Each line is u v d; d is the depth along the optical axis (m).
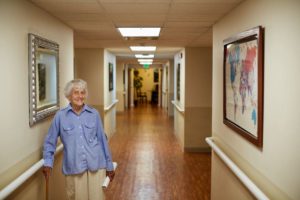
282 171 1.93
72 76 4.50
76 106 2.77
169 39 5.84
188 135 7.44
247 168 2.64
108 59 8.77
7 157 2.28
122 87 15.34
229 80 3.20
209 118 7.43
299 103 1.71
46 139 2.78
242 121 2.73
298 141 1.72
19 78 2.51
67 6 3.08
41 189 3.00
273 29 2.08
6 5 2.25
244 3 2.76
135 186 5.01
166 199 4.49
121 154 7.09
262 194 2.07
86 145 2.76
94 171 2.79
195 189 4.90
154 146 7.99
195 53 7.34
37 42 2.83
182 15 3.56
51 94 3.32
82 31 4.84
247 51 2.57
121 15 3.59
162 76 18.41
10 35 2.33
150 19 3.84
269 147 2.14
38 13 3.01
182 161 6.58
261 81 2.26
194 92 7.41
